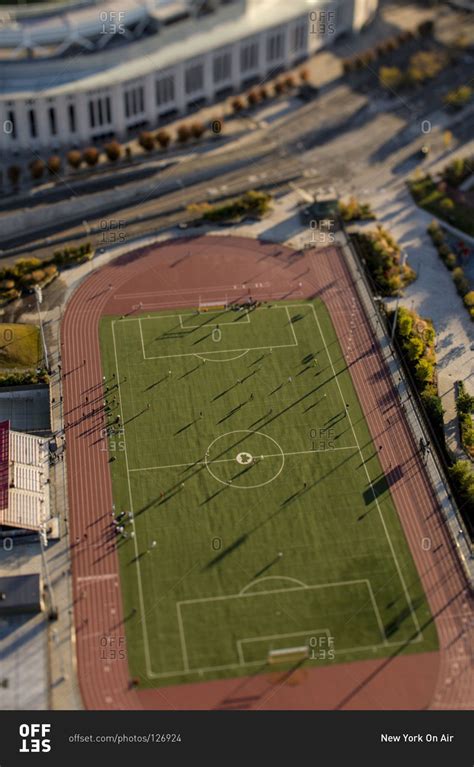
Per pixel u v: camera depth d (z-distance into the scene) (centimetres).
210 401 18738
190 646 15025
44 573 15975
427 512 16988
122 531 16538
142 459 17662
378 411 18700
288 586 15812
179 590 15712
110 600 15600
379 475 17538
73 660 14888
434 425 18438
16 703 14412
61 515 16812
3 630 15238
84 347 19838
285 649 15000
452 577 16075
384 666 14888
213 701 14412
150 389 18950
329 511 16912
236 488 17212
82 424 18275
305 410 18638
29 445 17788
